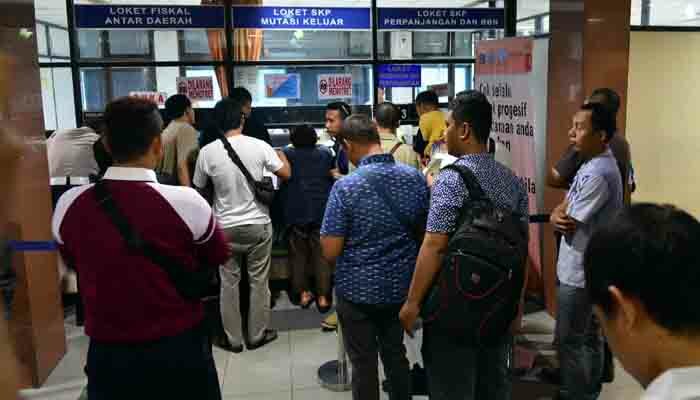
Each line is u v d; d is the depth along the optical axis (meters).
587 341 2.80
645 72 4.97
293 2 5.03
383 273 2.39
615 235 0.82
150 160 1.77
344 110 4.36
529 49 3.37
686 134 5.14
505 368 2.30
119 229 1.68
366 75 5.26
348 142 2.53
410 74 5.30
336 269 2.51
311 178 4.43
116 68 4.92
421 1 5.19
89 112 4.95
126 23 4.82
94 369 1.76
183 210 1.74
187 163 4.08
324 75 5.20
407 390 2.56
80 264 1.72
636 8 4.87
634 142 5.06
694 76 5.06
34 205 3.29
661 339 0.78
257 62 5.09
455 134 2.22
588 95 3.88
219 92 5.09
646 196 5.15
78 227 1.71
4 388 0.68
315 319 4.39
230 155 3.61
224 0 4.94
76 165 4.09
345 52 5.19
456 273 1.99
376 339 2.52
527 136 3.44
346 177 2.44
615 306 0.81
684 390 0.71
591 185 2.51
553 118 4.15
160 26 4.87
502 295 1.99
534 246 3.73
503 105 3.66
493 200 2.13
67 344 3.94
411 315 2.20
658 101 5.04
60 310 3.69
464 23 5.27
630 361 0.82
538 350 3.63
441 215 2.10
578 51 3.88
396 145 3.55
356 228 2.39
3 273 2.13
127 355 1.73
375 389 2.50
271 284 5.00
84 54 4.86
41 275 3.39
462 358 2.15
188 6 4.88
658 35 4.93
